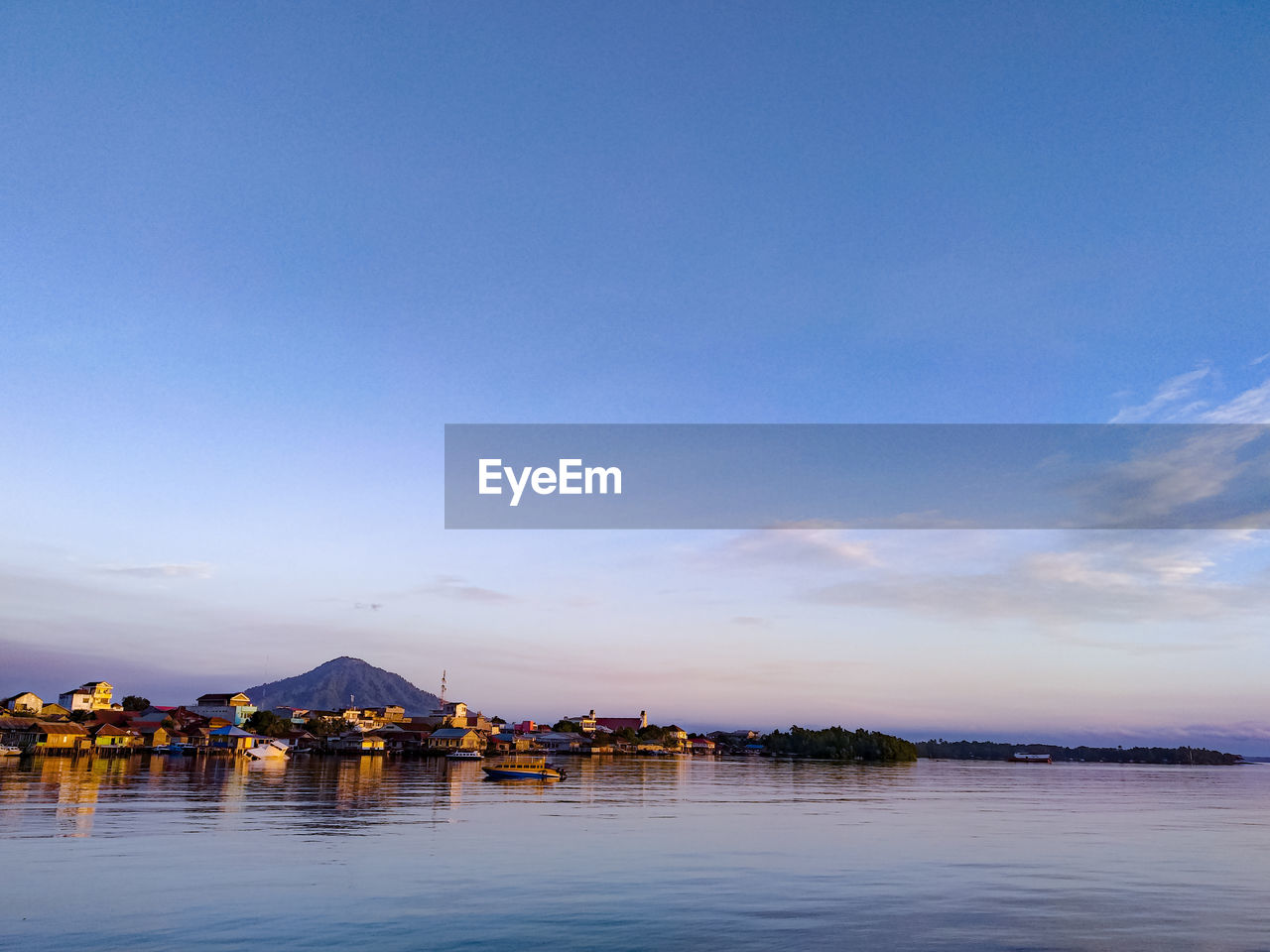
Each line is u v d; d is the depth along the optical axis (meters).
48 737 142.00
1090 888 39.28
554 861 43.94
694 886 37.91
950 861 46.97
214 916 30.61
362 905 32.66
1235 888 39.78
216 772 113.50
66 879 36.28
